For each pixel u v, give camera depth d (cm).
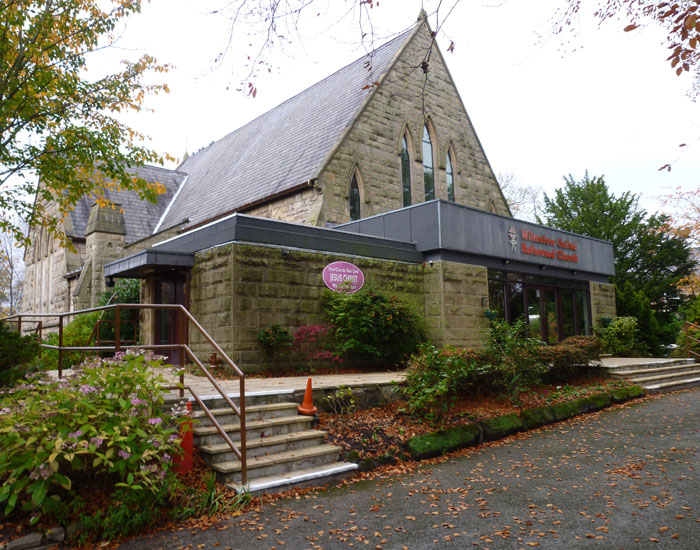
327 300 1261
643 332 2312
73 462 500
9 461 489
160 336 1434
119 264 1391
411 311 1290
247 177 2392
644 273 2914
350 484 666
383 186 2016
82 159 1046
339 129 2012
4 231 1164
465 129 2444
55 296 2855
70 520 497
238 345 1098
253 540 492
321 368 1225
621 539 481
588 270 2038
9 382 723
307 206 1830
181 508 550
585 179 3244
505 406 1034
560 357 1240
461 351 1014
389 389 949
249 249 1141
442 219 1472
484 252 1582
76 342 1714
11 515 507
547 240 1848
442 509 571
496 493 622
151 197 1152
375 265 1382
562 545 471
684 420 1020
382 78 2072
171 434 579
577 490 627
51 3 1029
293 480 635
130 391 590
